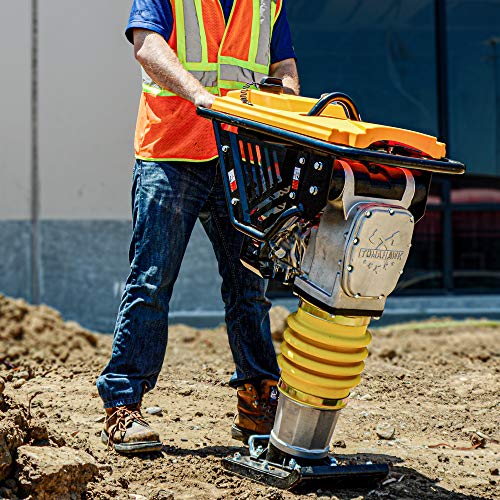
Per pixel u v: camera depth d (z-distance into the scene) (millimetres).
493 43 11469
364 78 11312
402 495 3889
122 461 4090
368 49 11297
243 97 3764
